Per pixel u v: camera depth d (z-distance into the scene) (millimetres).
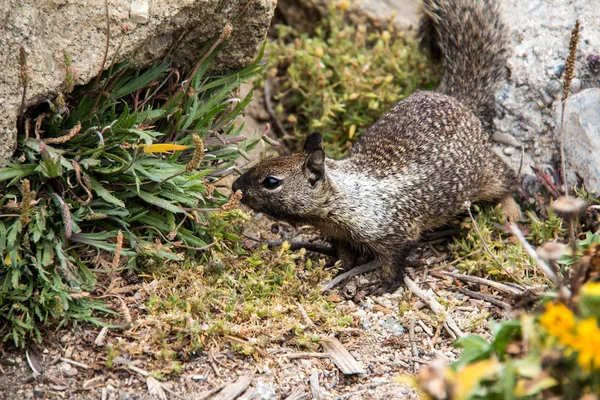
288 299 9672
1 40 8555
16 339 8297
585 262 6840
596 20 12383
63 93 9047
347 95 13047
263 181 10453
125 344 8570
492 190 11781
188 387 8281
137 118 9672
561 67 12109
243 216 10133
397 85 13516
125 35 9219
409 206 10984
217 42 9781
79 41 9016
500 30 12742
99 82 9469
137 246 9414
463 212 11766
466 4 13062
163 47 9859
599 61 11797
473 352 6742
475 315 9812
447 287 10477
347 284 10656
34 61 8781
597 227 10977
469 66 12875
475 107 12492
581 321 5805
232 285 9703
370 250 10867
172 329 8781
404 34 14453
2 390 8016
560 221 10906
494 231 11422
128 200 9750
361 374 8789
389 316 9906
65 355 8477
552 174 11844
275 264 10172
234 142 10734
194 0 9469
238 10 10086
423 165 11141
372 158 11266
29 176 9062
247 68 10945
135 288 9336
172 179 9500
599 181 11141
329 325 9352
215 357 8664
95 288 9227
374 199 10750
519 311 7660
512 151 12445
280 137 13438
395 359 9094
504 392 5789
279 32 14430
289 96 13875
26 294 8555
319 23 14914
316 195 10531
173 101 10047
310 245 11281
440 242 11641
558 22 12508
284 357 8875
